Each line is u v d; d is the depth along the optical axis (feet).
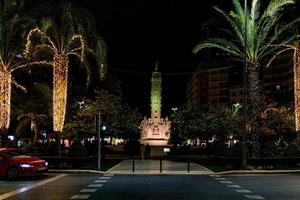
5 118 111.14
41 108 162.61
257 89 117.60
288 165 109.60
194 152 196.34
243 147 101.60
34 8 112.57
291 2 106.01
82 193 58.18
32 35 113.29
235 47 115.75
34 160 82.23
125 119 171.01
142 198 53.01
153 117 229.66
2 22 108.27
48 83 169.89
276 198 54.08
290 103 198.90
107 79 214.90
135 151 186.60
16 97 162.20
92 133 149.48
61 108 114.52
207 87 542.16
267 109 137.08
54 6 114.32
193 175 90.38
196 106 201.16
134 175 89.76
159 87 233.55
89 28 116.88
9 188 64.54
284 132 140.77
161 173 93.71
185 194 57.31
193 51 118.01
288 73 411.95
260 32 113.19
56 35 113.91
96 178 82.23
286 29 116.26
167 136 222.07
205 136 188.34
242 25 112.98
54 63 114.52
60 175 89.35
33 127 184.85
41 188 64.49
